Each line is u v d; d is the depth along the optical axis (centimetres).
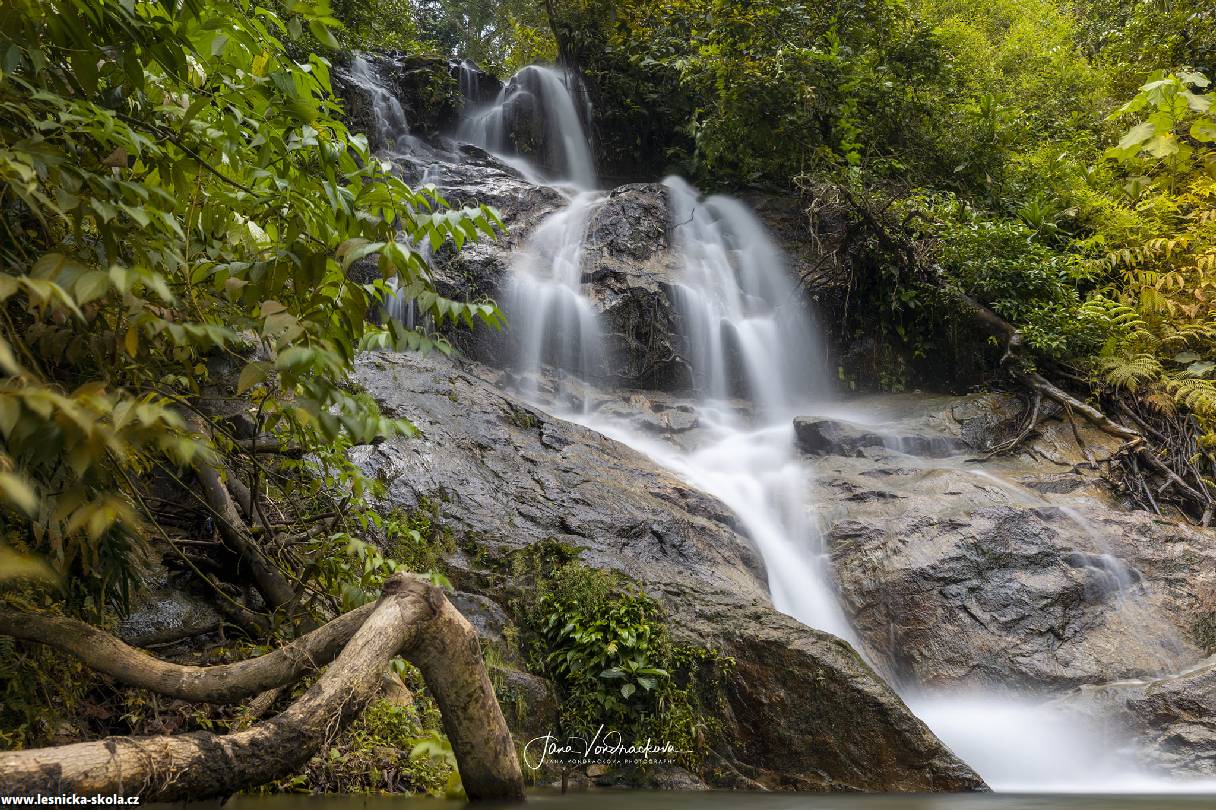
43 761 169
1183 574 658
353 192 266
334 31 1407
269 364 201
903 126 1217
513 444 666
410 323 890
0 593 261
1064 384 946
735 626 491
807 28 1262
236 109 259
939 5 1831
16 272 224
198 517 407
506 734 268
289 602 394
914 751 430
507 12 2330
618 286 1052
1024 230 1049
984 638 598
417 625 239
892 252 1058
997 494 713
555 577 509
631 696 458
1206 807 347
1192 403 853
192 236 270
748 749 456
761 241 1215
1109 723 520
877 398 1022
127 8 210
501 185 1234
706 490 727
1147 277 963
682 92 1509
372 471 543
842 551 665
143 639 361
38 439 160
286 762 207
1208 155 302
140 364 250
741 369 1075
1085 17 1745
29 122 214
